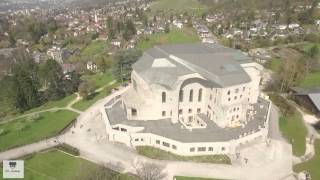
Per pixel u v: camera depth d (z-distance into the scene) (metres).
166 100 122.44
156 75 121.06
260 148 115.75
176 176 100.00
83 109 149.50
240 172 102.94
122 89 171.88
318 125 136.00
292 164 108.69
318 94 154.50
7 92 161.50
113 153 112.00
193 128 119.12
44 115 145.62
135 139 115.69
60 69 188.12
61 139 121.88
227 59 129.38
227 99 117.81
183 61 125.75
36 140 121.88
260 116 132.75
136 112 125.94
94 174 98.00
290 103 160.12
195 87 124.75
